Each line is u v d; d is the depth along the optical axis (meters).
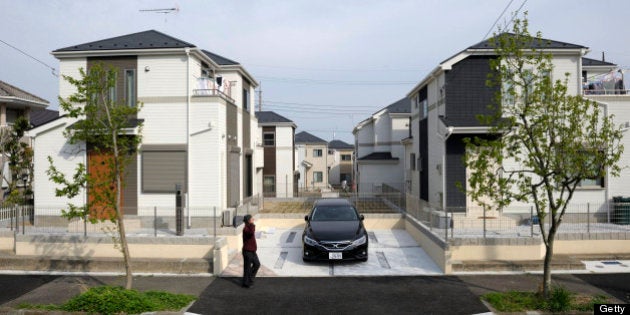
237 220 12.27
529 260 9.77
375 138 28.47
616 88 14.77
